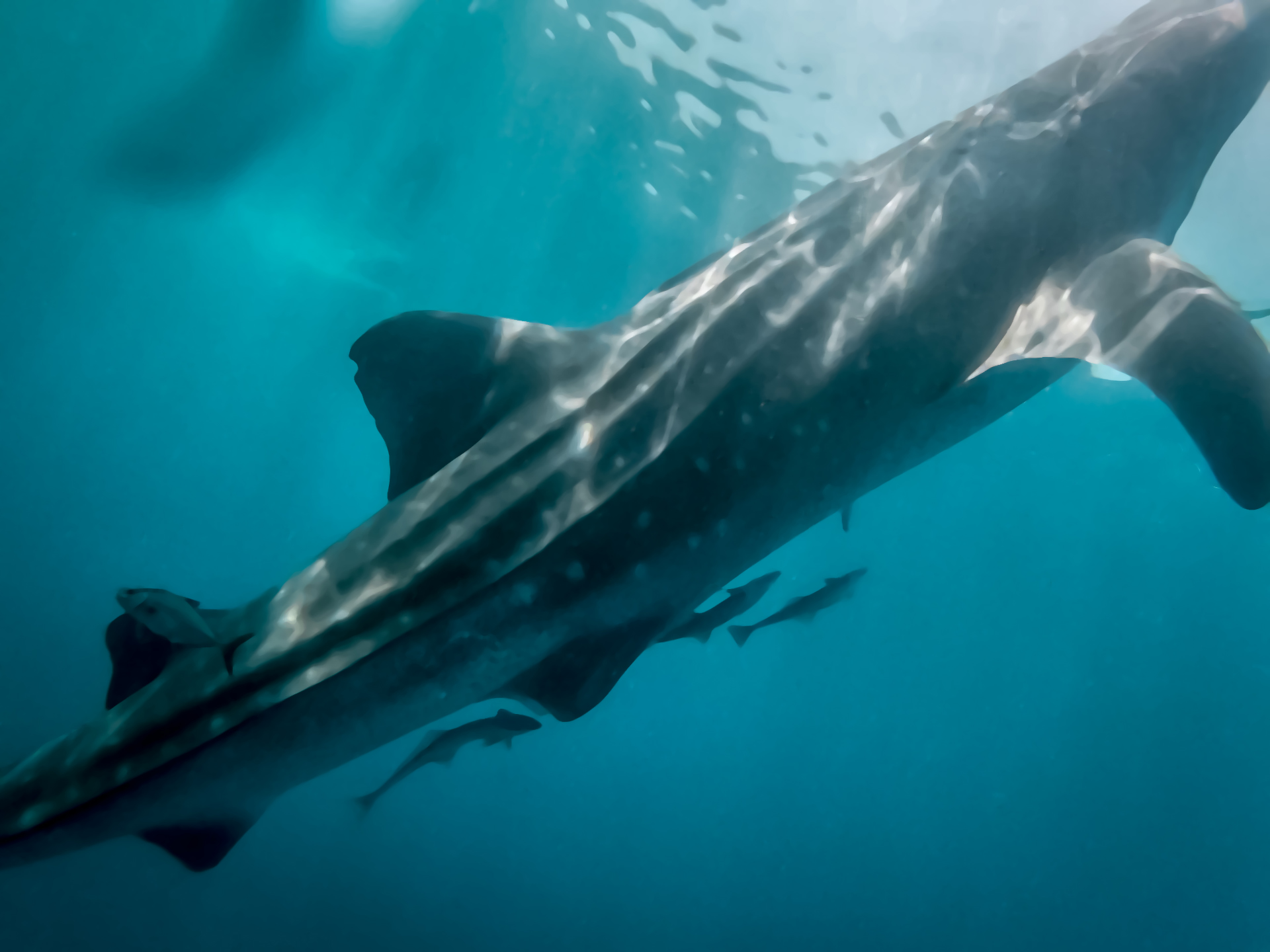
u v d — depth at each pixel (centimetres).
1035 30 841
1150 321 261
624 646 281
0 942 1603
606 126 1225
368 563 286
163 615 262
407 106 1283
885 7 870
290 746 272
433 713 278
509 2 1063
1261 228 1056
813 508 294
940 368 288
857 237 312
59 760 279
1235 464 228
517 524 279
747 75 1038
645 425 289
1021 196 304
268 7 1127
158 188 1662
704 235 1393
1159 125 325
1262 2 345
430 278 1800
